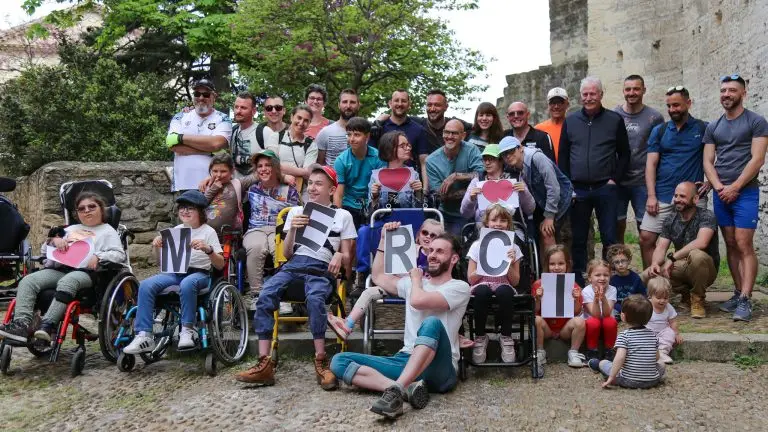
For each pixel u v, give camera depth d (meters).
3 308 8.55
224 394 5.28
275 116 8.05
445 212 6.97
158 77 20.67
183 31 21.61
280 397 5.17
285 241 5.93
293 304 6.77
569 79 20.53
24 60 24.98
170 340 6.37
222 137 7.70
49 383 5.77
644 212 7.93
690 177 7.24
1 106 17.31
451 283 5.28
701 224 6.91
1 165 17.83
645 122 7.98
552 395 5.17
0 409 5.21
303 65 17.92
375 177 6.59
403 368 5.20
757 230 9.56
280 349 6.25
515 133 7.60
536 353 5.55
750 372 5.61
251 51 18.22
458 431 4.50
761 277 9.01
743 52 10.57
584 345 5.98
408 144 6.65
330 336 6.26
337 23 17.00
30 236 11.74
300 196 7.68
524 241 6.16
